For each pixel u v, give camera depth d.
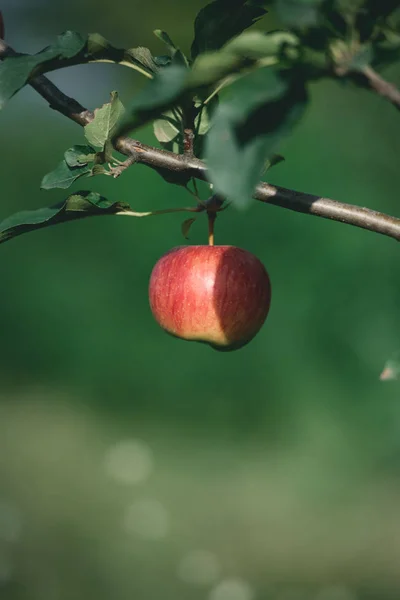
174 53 1.50
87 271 7.81
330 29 1.14
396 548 4.96
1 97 1.35
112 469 5.93
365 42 1.14
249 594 4.49
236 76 1.15
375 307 6.64
